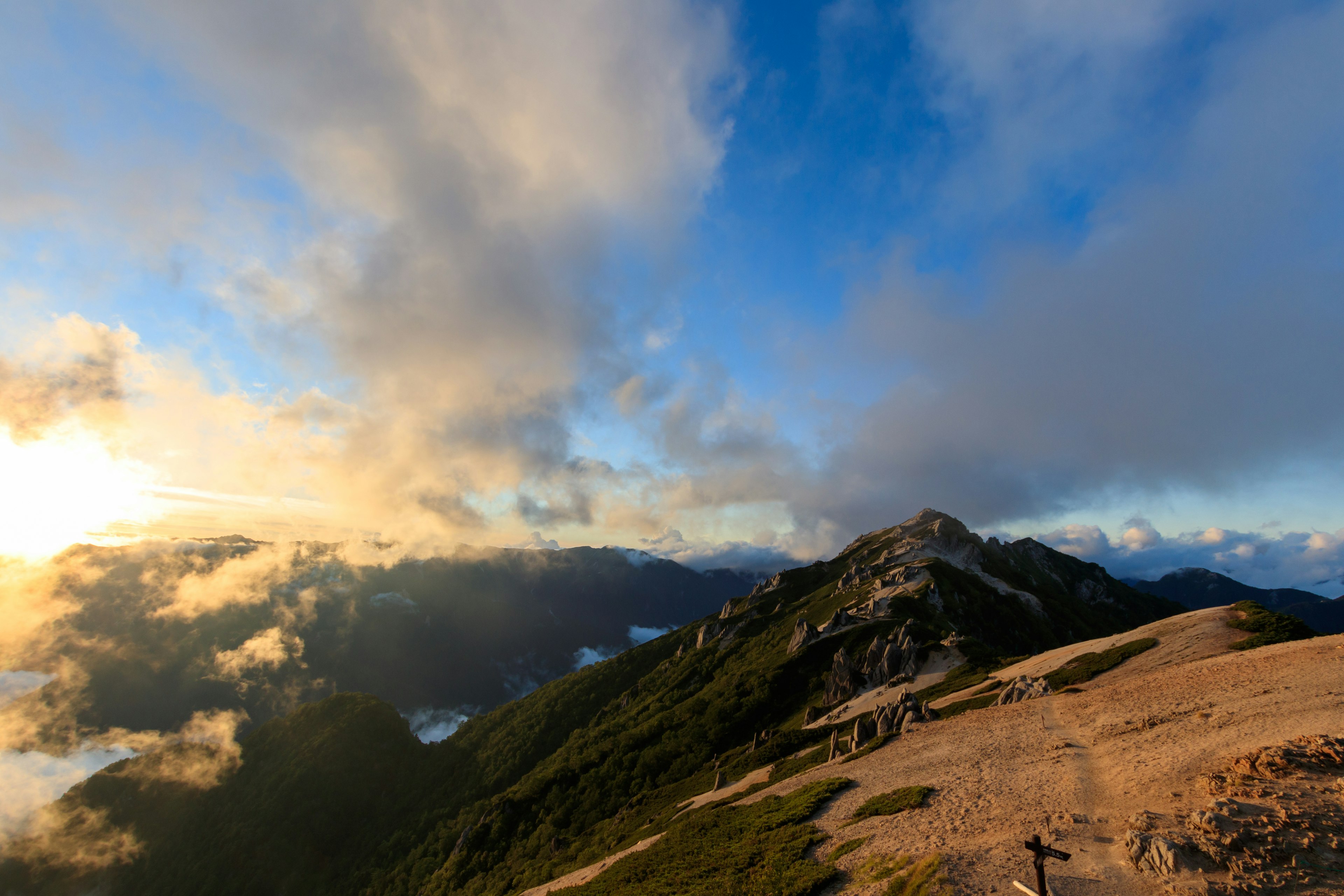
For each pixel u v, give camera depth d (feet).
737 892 124.88
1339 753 97.86
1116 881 82.38
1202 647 207.51
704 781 340.18
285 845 650.02
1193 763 116.37
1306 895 69.62
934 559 653.30
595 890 175.52
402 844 615.16
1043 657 299.58
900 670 387.75
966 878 91.35
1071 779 128.47
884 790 161.68
